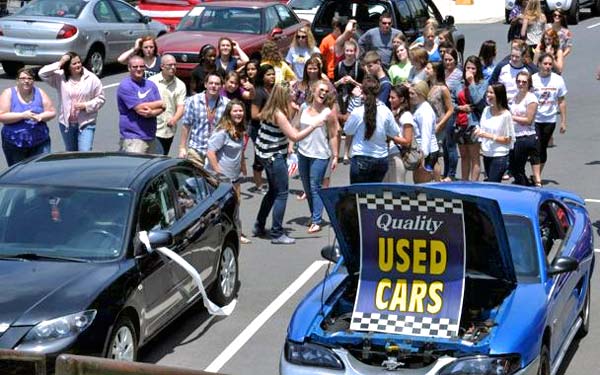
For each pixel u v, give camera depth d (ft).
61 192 37.96
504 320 31.58
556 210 38.88
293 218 57.16
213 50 62.03
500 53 117.80
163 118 57.36
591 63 109.70
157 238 36.27
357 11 92.17
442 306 31.68
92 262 35.45
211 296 42.63
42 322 32.27
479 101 59.21
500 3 167.94
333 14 92.73
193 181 41.91
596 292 45.01
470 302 33.81
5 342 31.83
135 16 104.73
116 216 36.91
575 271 37.19
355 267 34.37
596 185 62.95
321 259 50.06
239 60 66.08
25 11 98.99
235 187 50.01
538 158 58.49
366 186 31.04
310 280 47.06
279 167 51.31
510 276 33.30
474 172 60.49
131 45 103.50
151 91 54.34
